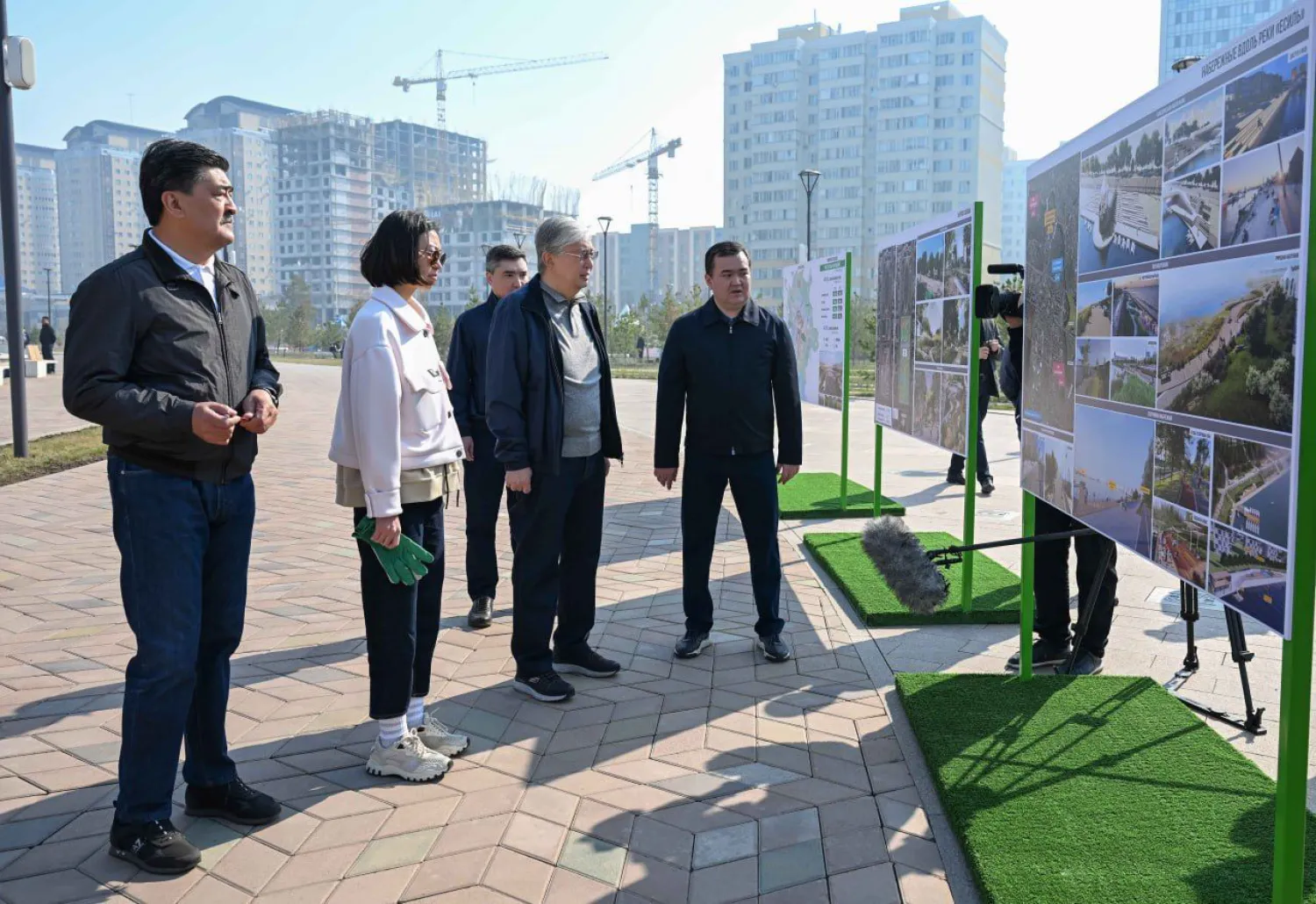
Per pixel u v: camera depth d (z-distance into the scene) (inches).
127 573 101.0
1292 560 73.4
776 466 174.7
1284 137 74.0
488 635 181.9
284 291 4116.6
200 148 102.4
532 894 95.6
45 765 125.3
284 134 5423.2
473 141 6692.9
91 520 306.3
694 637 171.8
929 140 4116.6
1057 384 131.3
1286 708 76.5
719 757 127.7
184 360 102.1
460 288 4793.3
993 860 97.4
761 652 172.1
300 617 194.7
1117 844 100.0
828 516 306.2
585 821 110.5
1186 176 91.9
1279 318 75.0
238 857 103.1
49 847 104.9
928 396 222.1
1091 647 163.5
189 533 102.6
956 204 4119.1
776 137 4338.1
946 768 118.9
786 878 98.5
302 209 5418.3
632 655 171.5
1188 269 91.6
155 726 100.7
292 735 135.3
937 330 214.2
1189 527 91.6
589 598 160.6
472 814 112.3
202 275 106.1
